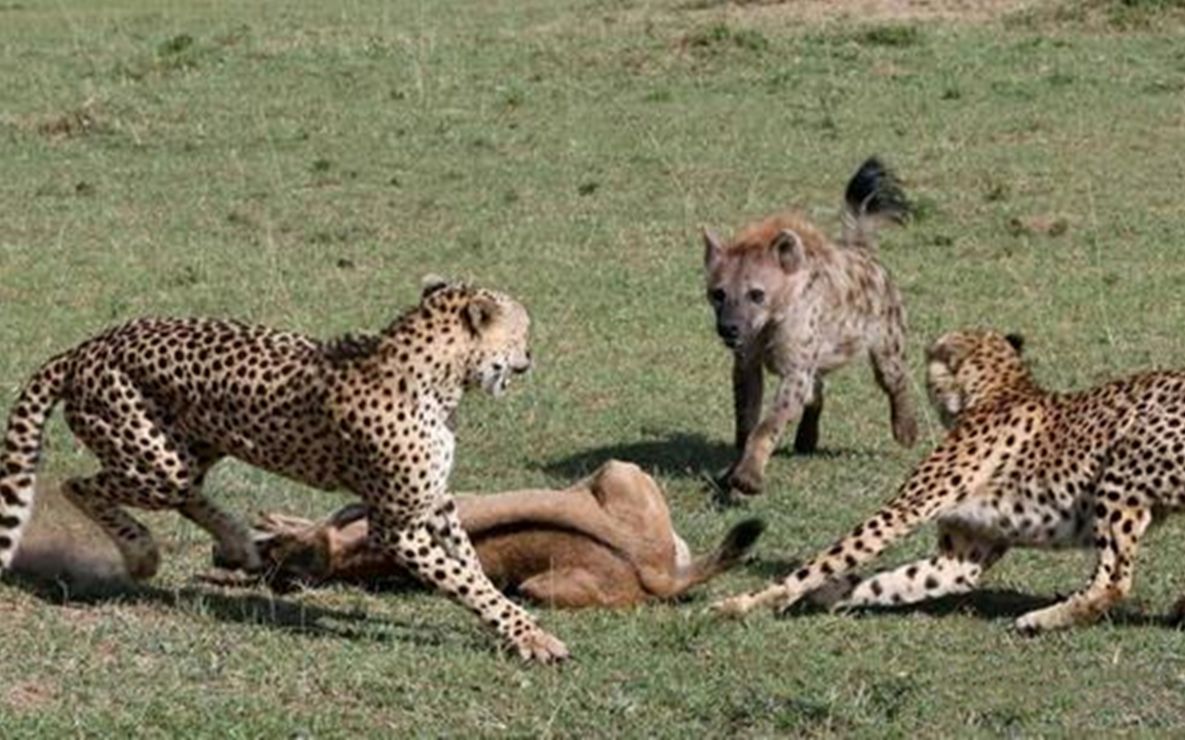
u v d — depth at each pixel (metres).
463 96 25.75
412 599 11.29
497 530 11.05
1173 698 9.82
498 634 10.28
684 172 22.69
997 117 24.22
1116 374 16.20
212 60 27.34
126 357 10.69
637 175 22.69
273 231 20.89
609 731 9.38
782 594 10.99
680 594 11.22
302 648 10.25
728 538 11.05
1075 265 19.27
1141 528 10.70
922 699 9.73
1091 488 10.88
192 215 21.48
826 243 14.46
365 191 22.28
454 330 10.33
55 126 24.70
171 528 12.41
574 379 16.17
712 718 9.53
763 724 9.45
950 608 11.30
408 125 24.62
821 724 9.43
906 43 27.08
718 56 26.84
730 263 14.13
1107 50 26.56
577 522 11.01
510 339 10.42
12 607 10.66
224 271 19.45
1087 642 10.55
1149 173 22.19
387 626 10.74
